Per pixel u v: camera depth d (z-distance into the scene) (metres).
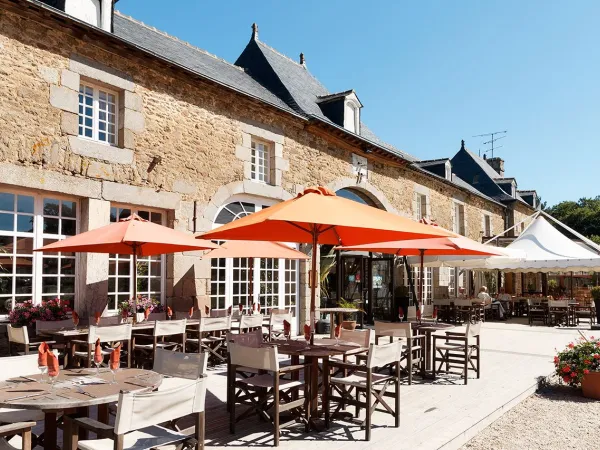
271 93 11.66
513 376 6.54
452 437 4.12
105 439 3.00
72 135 6.99
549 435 4.47
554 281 24.28
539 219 13.95
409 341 6.04
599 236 35.12
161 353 3.96
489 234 20.64
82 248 6.20
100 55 7.38
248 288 9.26
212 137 8.91
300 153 10.71
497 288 21.28
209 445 3.89
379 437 4.12
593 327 13.40
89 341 5.45
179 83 8.44
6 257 6.50
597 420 4.92
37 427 4.28
